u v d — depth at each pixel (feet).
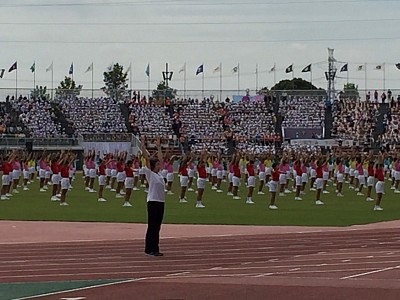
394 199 172.86
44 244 87.45
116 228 106.73
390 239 91.56
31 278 61.77
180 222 115.96
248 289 54.13
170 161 185.06
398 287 54.34
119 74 508.12
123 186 187.73
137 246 84.89
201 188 146.61
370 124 332.39
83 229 105.29
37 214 129.49
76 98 338.54
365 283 56.29
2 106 325.21
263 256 75.25
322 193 189.88
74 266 68.69
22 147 282.97
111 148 295.69
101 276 62.49
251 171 157.58
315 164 199.00
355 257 73.26
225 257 74.69
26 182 199.82
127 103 339.77
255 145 322.14
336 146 309.63
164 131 330.34
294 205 151.84
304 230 103.96
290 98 348.79
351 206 150.41
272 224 113.29
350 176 212.02
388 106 339.98
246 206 148.15
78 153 290.97
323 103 344.49
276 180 144.15
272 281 57.77
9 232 101.04
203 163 147.23
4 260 73.26
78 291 54.80
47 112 327.88
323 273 62.08
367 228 106.52
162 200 75.87
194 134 329.72
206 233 99.81
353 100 344.49
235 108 342.85
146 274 63.46
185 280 59.11
